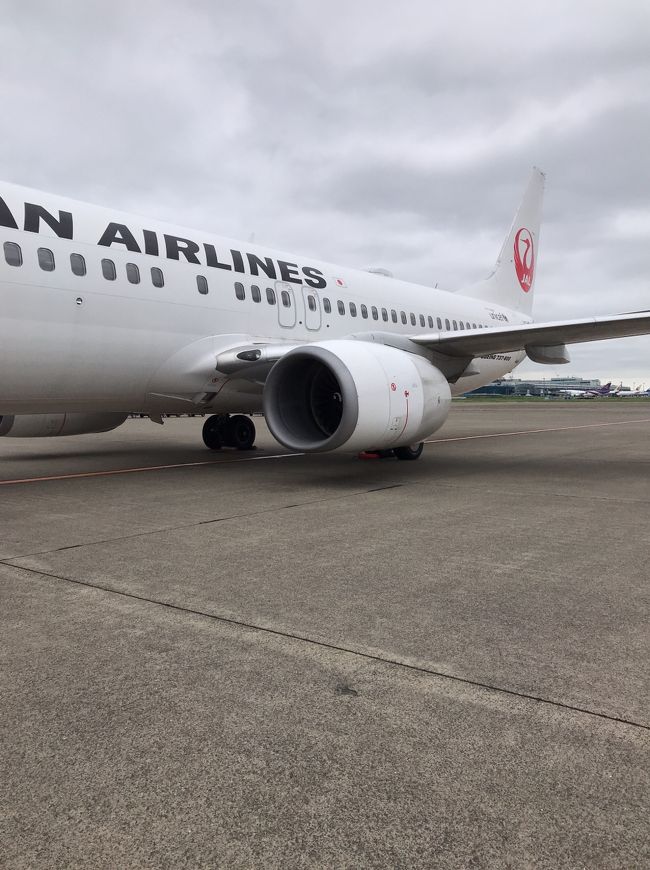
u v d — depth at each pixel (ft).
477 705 7.62
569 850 5.26
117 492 23.79
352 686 8.11
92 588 12.10
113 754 6.63
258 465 33.01
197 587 12.13
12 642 9.55
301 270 35.47
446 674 8.45
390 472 29.94
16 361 23.95
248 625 10.19
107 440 51.37
